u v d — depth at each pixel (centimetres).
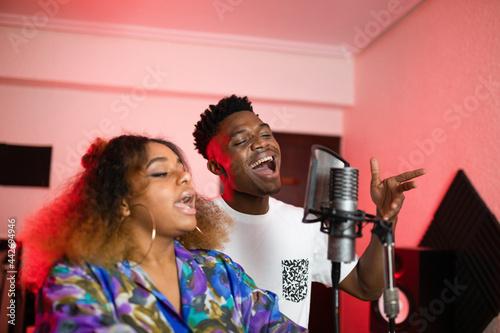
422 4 288
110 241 105
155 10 320
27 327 280
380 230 91
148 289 102
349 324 363
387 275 90
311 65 383
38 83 349
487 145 224
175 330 103
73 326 88
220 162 165
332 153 97
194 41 357
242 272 126
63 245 101
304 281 166
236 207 164
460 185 242
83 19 335
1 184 351
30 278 113
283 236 165
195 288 111
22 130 357
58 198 113
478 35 233
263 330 116
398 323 235
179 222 110
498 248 211
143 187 109
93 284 97
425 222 276
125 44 351
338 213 91
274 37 362
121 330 89
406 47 307
